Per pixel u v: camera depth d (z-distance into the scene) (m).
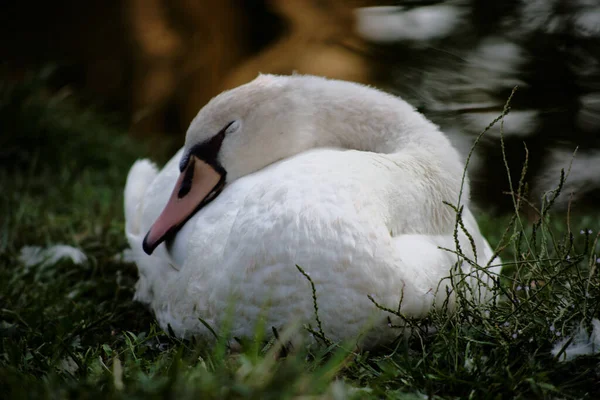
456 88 11.10
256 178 6.88
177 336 6.68
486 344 5.67
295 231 5.74
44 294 8.18
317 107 7.59
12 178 13.50
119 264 9.55
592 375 5.44
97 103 21.05
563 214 11.30
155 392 4.43
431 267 6.12
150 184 8.50
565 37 10.78
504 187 11.62
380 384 5.28
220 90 20.00
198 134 7.45
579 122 11.07
